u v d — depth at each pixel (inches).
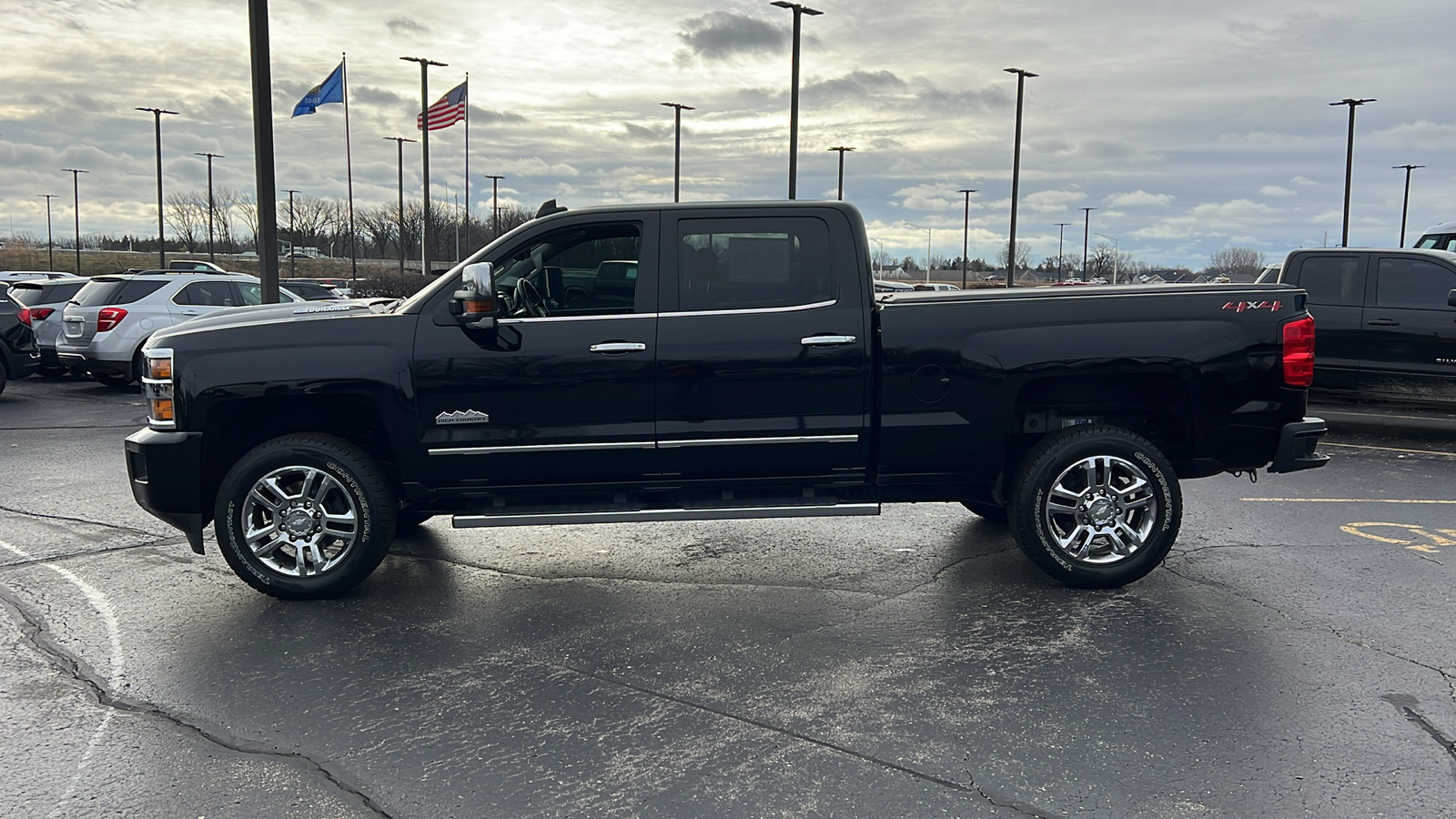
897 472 214.2
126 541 262.4
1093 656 177.5
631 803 128.6
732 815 125.2
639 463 211.8
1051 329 210.2
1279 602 206.1
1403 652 178.4
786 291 212.1
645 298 210.7
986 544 256.5
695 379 208.7
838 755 141.0
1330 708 155.1
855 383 211.0
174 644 187.8
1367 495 311.3
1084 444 210.5
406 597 215.6
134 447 210.4
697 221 212.1
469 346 207.5
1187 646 181.9
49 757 142.6
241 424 220.5
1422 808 125.9
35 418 496.7
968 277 3892.7
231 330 210.2
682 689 165.0
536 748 144.2
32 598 215.5
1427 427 465.1
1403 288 430.0
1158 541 212.4
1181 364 210.2
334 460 208.1
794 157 1090.1
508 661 178.2
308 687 167.2
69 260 3624.5
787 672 171.9
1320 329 441.4
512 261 215.5
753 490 218.7
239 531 208.4
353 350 207.2
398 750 144.2
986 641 185.9
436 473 210.8
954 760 139.3
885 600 211.2
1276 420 214.1
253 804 129.5
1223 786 131.3
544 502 217.6
